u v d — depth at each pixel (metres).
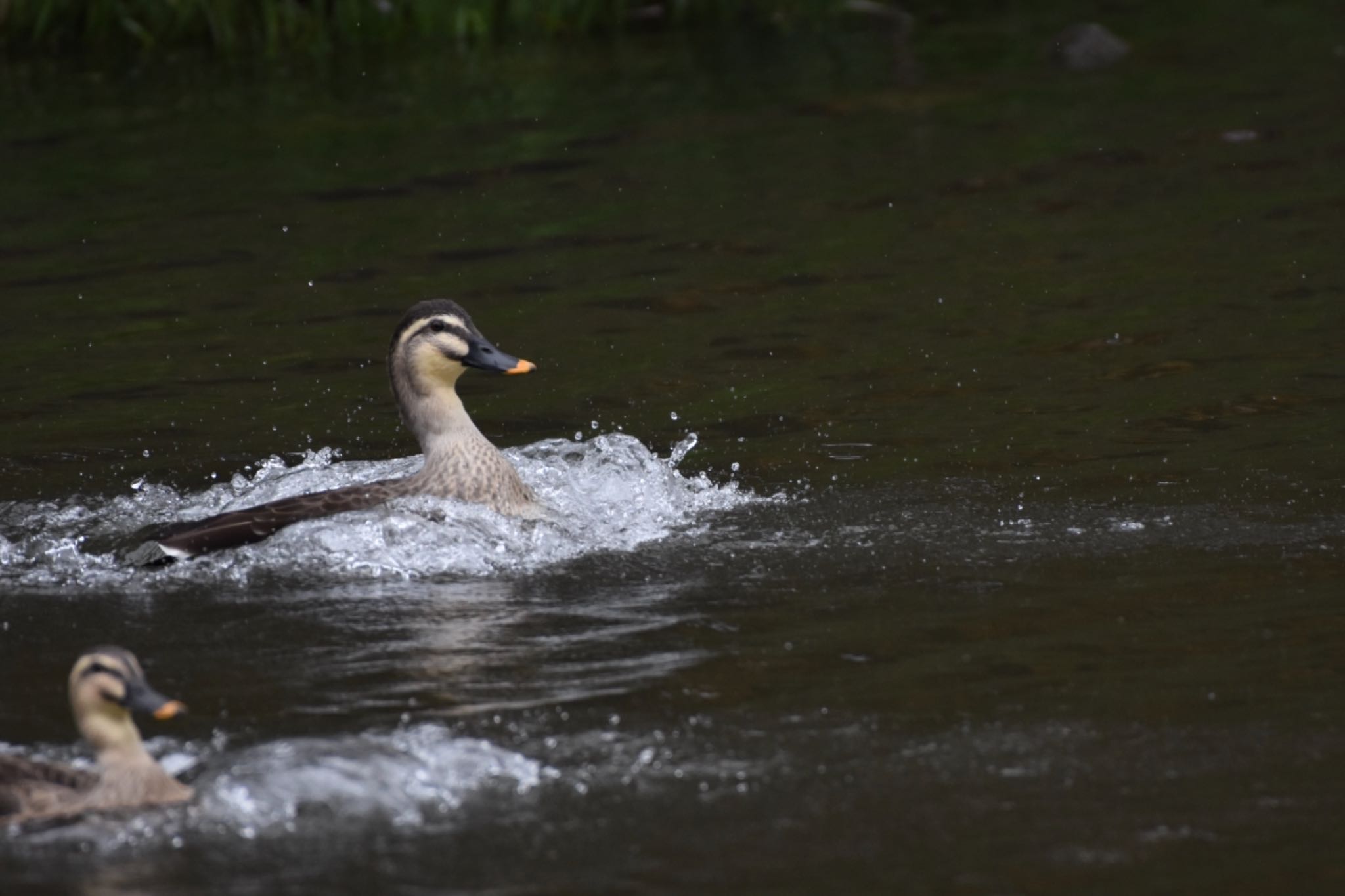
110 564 11.71
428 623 10.44
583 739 8.61
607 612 10.58
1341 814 7.64
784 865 7.29
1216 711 8.82
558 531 12.18
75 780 7.86
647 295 19.05
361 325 18.12
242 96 28.84
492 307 18.73
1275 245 19.83
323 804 7.82
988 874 7.20
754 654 9.79
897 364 16.44
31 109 28.12
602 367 16.70
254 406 15.66
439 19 32.94
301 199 23.19
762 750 8.45
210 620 10.56
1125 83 28.86
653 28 34.25
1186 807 7.77
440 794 7.99
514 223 22.02
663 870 7.25
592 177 24.06
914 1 36.88
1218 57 30.62
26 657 10.00
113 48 32.12
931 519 12.24
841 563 11.40
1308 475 12.87
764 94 28.77
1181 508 12.27
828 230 21.38
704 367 16.56
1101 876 7.16
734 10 34.81
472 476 12.52
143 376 16.58
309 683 9.49
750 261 20.19
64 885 7.10
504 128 26.72
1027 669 9.46
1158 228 20.80
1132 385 15.45
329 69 30.75
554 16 33.56
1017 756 8.34
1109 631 10.00
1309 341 16.45
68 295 19.38
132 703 7.72
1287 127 25.41
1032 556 11.40
